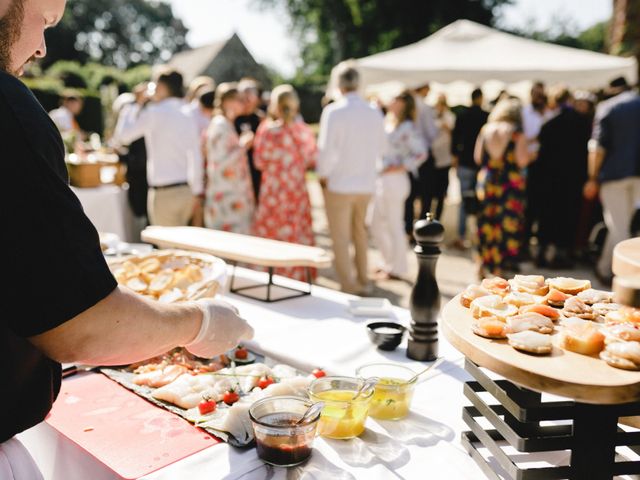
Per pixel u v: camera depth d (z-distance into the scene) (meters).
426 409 1.15
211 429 1.05
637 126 4.54
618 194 4.73
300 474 0.92
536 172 5.54
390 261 5.10
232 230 4.31
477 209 4.78
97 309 0.76
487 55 7.20
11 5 0.78
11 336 0.79
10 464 0.87
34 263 0.71
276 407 1.03
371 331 1.46
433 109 6.40
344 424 1.02
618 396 0.72
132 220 5.01
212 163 4.25
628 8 8.88
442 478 0.92
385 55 7.45
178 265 1.77
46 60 45.66
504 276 4.78
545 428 0.91
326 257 1.91
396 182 4.89
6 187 0.71
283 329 1.61
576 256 5.83
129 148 4.89
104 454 0.98
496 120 4.51
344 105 4.05
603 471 0.83
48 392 0.90
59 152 0.80
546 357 0.81
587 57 7.10
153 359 1.35
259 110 5.65
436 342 1.40
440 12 24.66
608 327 0.87
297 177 4.22
